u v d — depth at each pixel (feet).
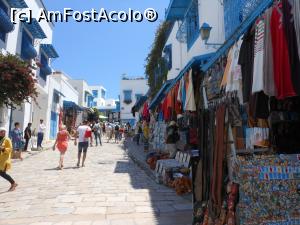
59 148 40.65
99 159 52.13
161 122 50.31
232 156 14.78
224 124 15.10
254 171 12.84
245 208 12.65
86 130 43.21
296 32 10.99
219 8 32.53
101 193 26.11
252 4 22.74
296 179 12.93
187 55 41.19
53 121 96.48
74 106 120.98
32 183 30.63
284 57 11.26
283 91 11.21
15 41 58.70
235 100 16.72
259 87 12.30
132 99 154.10
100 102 242.17
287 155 13.20
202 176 16.99
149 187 28.66
